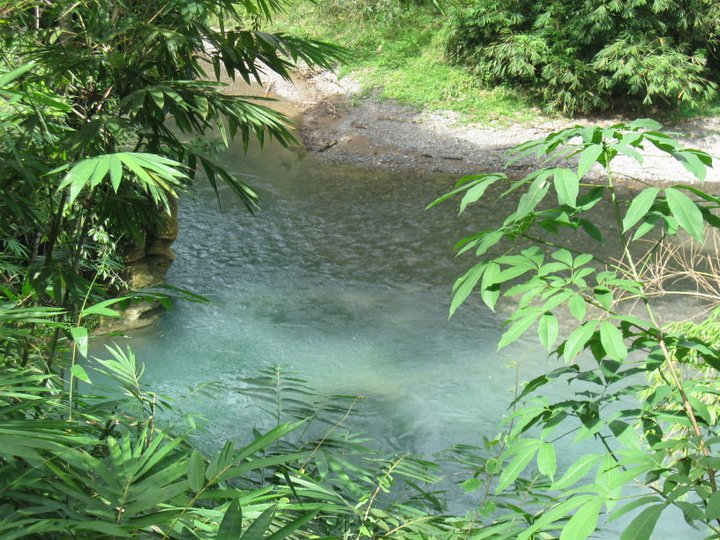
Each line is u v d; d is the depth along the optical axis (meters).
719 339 3.37
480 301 7.62
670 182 10.93
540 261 1.56
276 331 7.07
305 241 9.21
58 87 3.12
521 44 12.78
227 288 7.96
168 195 6.97
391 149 12.12
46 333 2.53
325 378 6.26
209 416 5.46
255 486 2.34
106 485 1.35
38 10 2.99
